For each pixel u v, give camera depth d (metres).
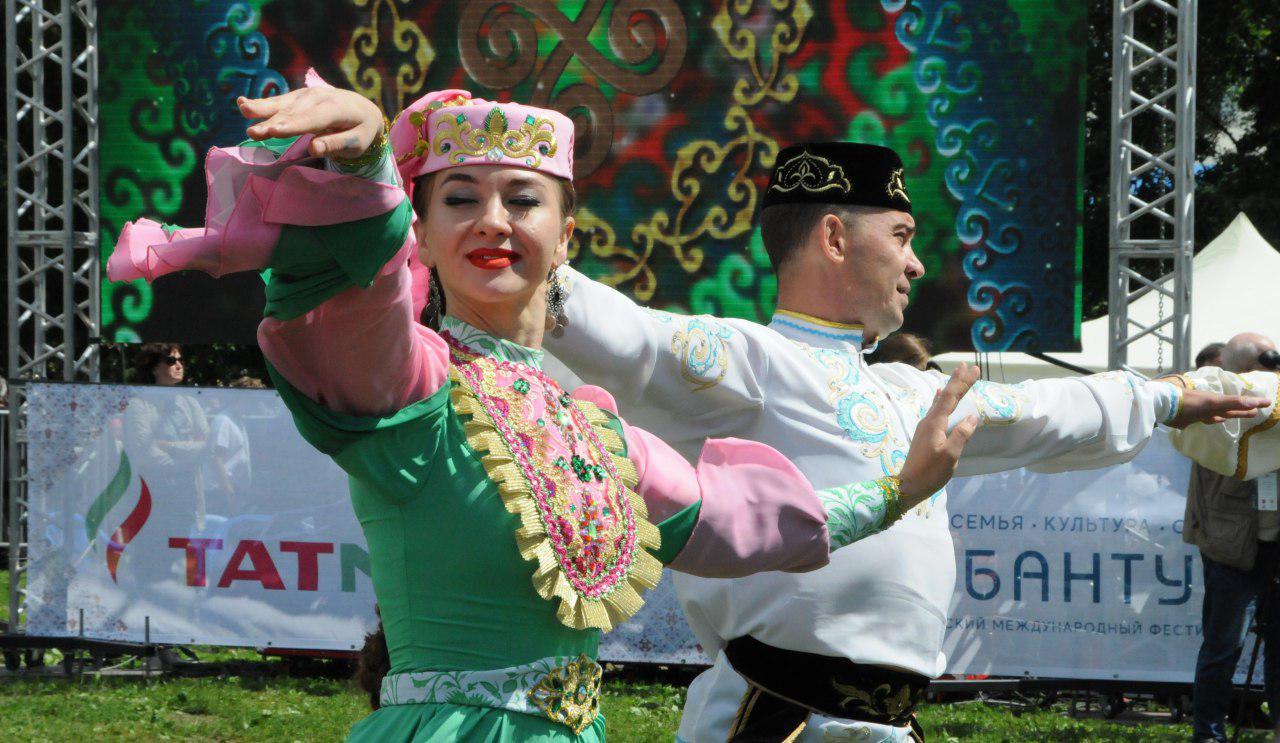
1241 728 11.56
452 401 3.44
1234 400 5.62
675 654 12.06
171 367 14.50
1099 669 11.66
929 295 14.54
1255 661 10.68
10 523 12.95
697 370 4.79
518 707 3.36
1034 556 11.74
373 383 3.16
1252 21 34.22
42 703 11.21
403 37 15.02
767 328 5.30
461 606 3.38
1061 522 11.71
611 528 3.54
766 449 3.95
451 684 3.34
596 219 14.89
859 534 3.98
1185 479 11.60
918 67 14.42
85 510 12.20
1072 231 14.31
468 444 3.41
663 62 14.73
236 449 12.09
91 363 15.41
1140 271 33.78
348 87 15.09
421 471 3.33
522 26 14.87
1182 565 11.59
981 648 11.79
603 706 11.43
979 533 11.79
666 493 3.76
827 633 4.81
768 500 3.86
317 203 2.81
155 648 12.56
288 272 2.94
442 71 14.98
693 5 14.66
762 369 4.95
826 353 5.16
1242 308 19.47
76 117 17.31
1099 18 33.78
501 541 3.38
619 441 3.76
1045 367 18.94
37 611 12.26
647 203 14.83
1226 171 35.34
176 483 12.13
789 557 3.87
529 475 3.41
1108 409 5.45
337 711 11.13
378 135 2.84
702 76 14.69
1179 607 11.59
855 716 4.87
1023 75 14.30
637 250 14.85
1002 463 5.39
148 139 15.34
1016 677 12.08
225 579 12.09
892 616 4.89
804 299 5.27
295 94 2.72
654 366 4.73
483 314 3.64
